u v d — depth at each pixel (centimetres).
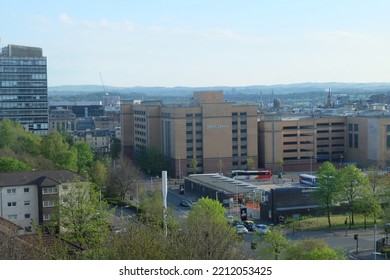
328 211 13775
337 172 13825
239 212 15950
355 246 11706
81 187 9625
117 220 11394
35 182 12975
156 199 12900
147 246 5156
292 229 13500
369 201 13400
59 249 5753
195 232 6744
